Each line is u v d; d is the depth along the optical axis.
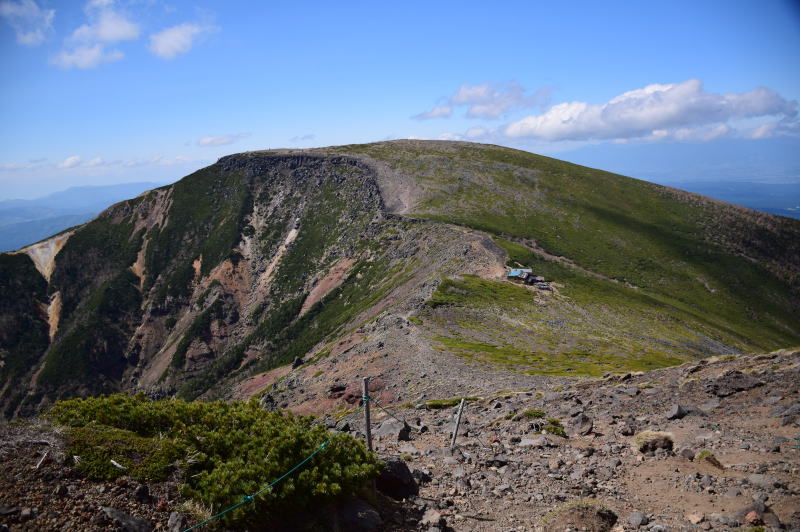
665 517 9.95
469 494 12.34
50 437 8.79
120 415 10.44
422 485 13.04
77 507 7.59
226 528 8.43
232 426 10.95
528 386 38.66
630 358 69.62
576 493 11.81
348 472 9.78
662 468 12.70
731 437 13.95
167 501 8.54
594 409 20.38
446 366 50.97
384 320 81.81
